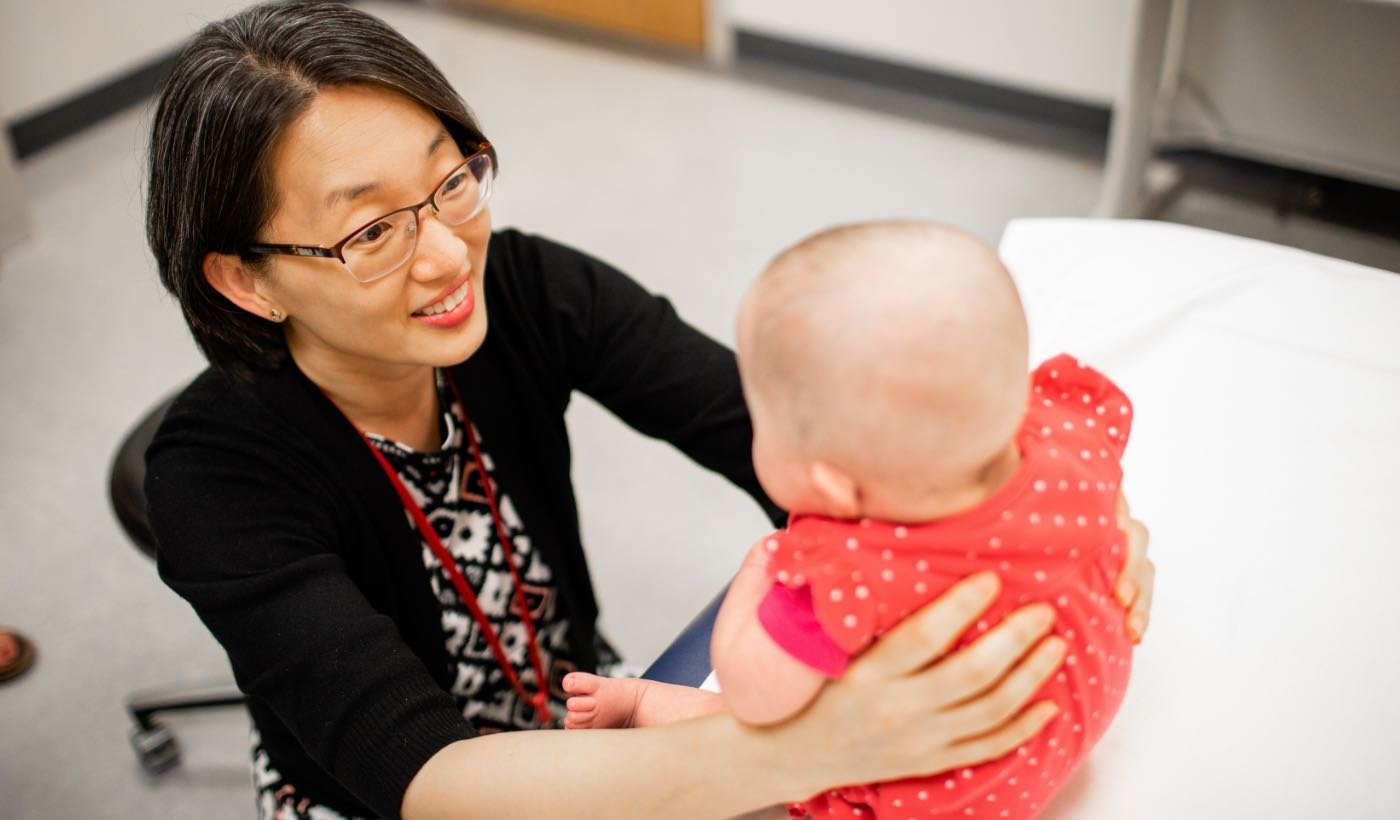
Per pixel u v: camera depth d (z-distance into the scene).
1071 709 0.70
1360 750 0.82
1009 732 0.67
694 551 2.03
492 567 1.11
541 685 1.19
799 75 3.31
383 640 0.84
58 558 2.06
